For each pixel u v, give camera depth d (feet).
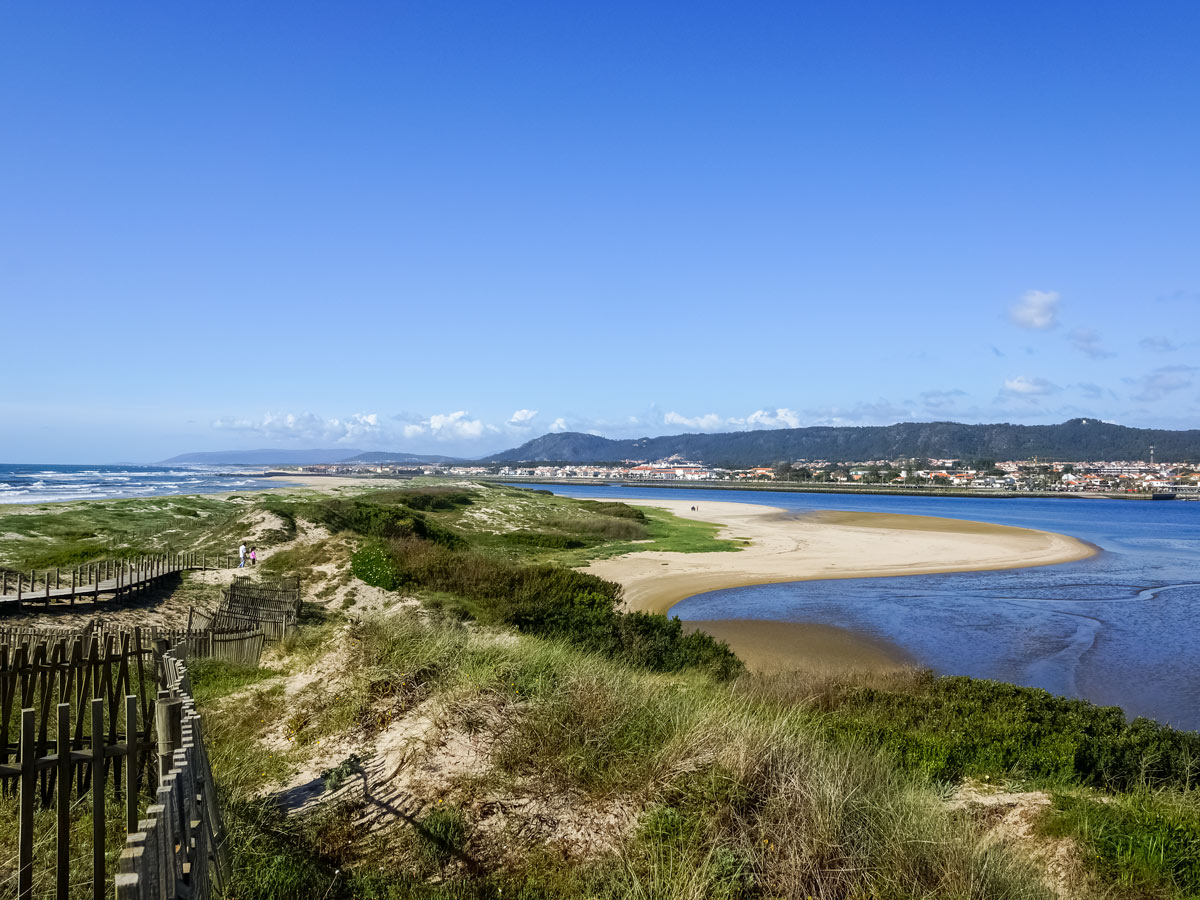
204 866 17.19
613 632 66.54
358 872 20.18
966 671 81.41
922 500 607.37
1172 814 26.66
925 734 37.55
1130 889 22.54
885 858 19.93
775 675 59.98
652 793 22.53
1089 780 35.60
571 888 19.22
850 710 45.62
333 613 75.77
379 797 24.06
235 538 116.16
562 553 165.37
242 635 54.39
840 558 172.55
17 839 20.47
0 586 74.33
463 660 34.76
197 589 84.74
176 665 23.08
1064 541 228.22
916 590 133.69
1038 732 39.22
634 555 166.09
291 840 21.67
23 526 128.88
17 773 18.22
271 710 34.45
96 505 163.63
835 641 93.71
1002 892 19.40
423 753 26.04
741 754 22.88
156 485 517.96
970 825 24.36
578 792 23.30
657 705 29.63
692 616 108.47
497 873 20.03
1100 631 102.78
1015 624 106.42
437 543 140.56
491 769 24.58
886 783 25.16
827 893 18.71
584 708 27.55
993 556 185.37
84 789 22.90
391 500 215.92
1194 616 114.21
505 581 89.71
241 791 24.67
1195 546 235.61
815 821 20.38
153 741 21.54
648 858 19.89
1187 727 64.08
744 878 18.97
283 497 210.59
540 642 47.83
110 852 19.84
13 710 31.22
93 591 70.90
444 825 21.68
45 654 22.72
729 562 159.74
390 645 37.29
